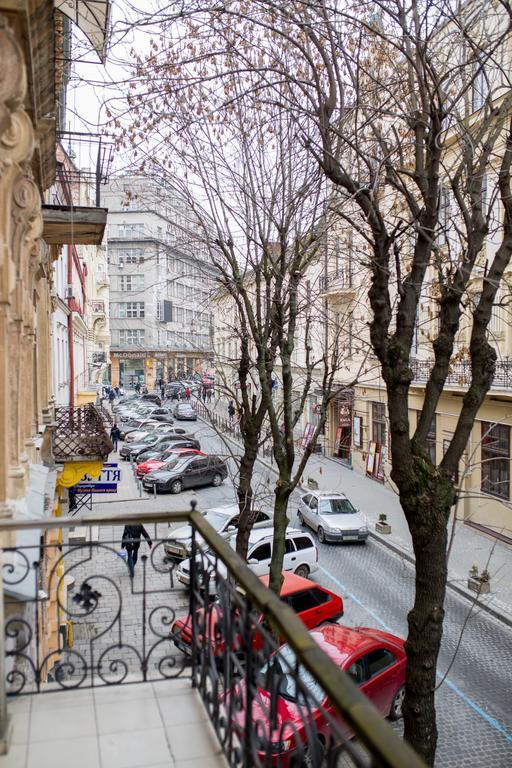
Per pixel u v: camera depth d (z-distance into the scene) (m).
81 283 33.31
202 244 13.09
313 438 9.37
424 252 6.87
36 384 10.05
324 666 2.14
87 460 13.27
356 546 18.89
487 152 6.94
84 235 10.50
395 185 7.03
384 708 9.19
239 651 3.46
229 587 3.42
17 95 4.27
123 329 57.78
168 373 60.56
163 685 4.28
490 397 17.89
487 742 9.06
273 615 2.60
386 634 10.14
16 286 5.45
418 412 22.30
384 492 24.86
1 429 4.77
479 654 11.82
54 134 6.45
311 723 2.27
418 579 6.71
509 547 17.84
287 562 15.57
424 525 6.62
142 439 34.34
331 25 7.57
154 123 9.01
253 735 3.00
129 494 24.86
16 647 4.18
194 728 3.76
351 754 1.96
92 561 15.16
